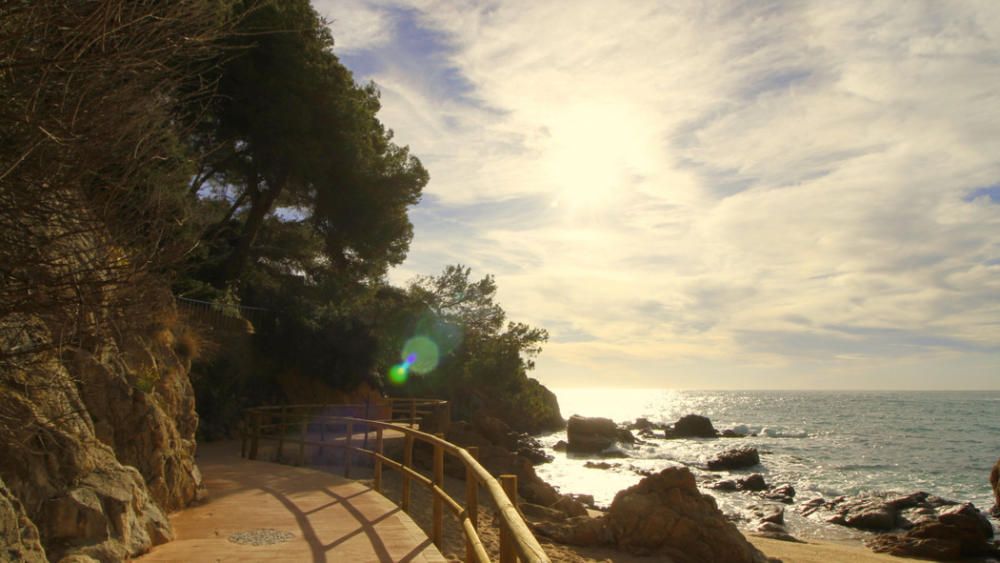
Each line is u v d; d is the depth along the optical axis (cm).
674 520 1466
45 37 364
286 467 1378
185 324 1334
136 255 452
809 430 8056
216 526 809
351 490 1091
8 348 455
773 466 4350
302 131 2534
